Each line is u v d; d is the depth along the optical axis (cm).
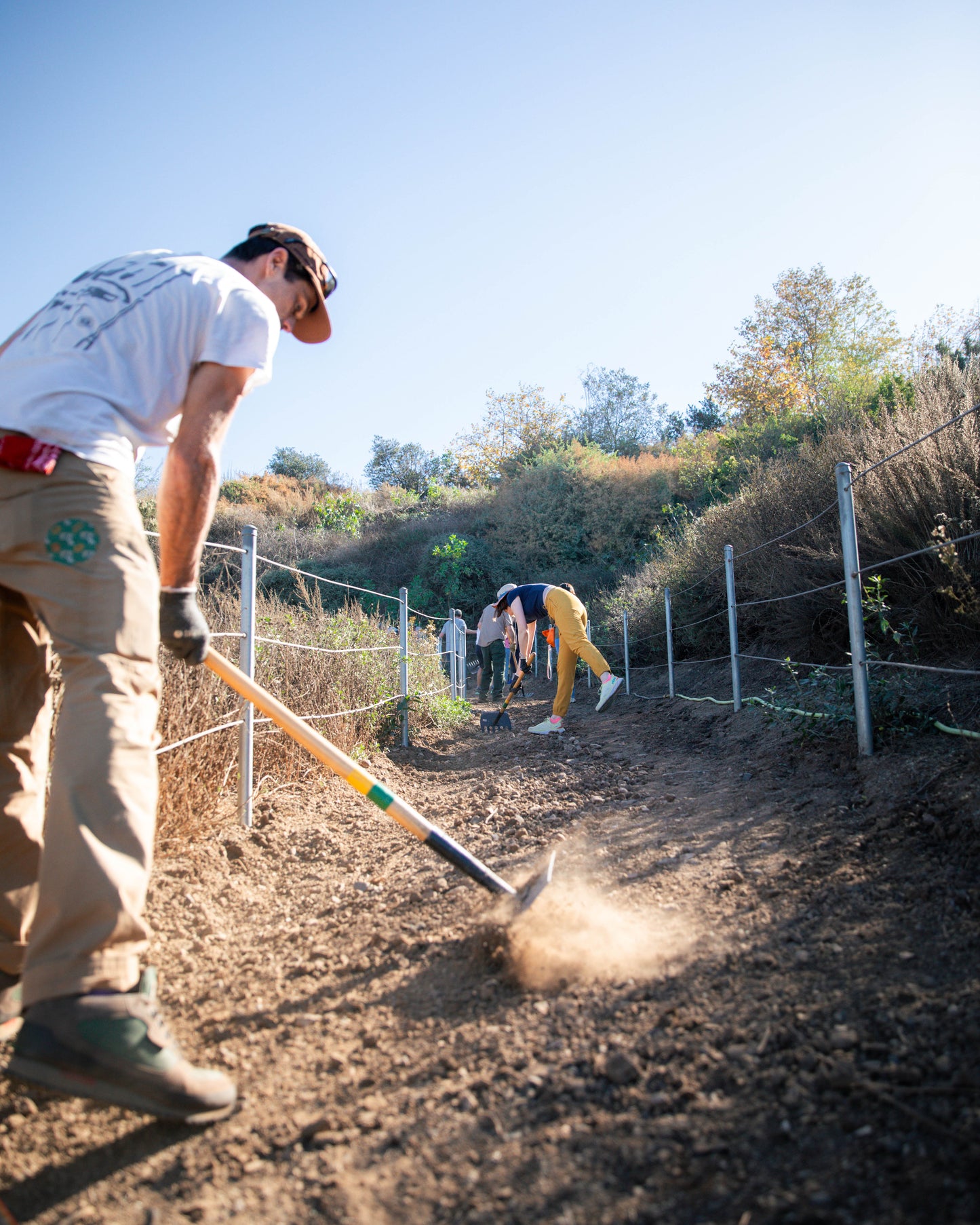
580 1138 135
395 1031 179
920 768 318
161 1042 144
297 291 214
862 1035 152
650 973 189
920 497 473
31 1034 136
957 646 452
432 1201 125
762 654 759
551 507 2378
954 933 190
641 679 1089
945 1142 121
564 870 280
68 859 142
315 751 215
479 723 785
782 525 712
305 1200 128
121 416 167
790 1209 114
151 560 169
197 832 325
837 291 2803
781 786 363
